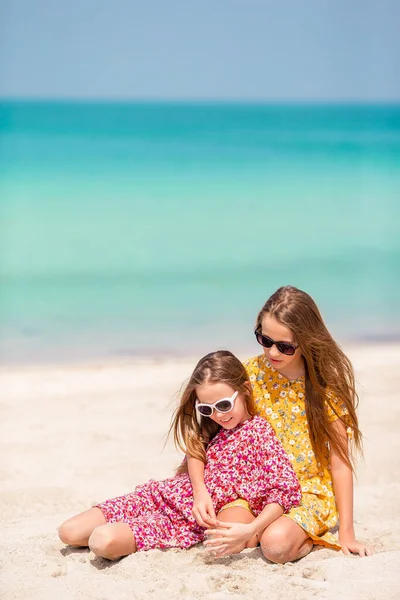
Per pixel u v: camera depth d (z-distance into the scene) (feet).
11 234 62.28
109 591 12.05
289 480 13.78
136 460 19.83
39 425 22.90
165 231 64.23
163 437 21.74
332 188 86.22
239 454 14.32
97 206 75.05
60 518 16.11
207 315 38.78
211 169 96.32
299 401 14.76
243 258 54.19
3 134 117.29
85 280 47.24
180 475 14.97
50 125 127.75
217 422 14.43
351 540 13.94
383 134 128.26
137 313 39.17
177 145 112.57
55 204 75.51
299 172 96.27
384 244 59.26
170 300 41.93
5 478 18.54
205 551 13.51
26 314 39.01
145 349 33.01
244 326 36.68
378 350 32.07
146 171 93.76
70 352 32.63
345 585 12.17
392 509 16.35
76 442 21.34
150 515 14.28
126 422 23.16
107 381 28.12
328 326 36.65
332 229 65.62
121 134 120.57
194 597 11.80
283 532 13.29
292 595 11.87
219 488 14.24
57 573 12.92
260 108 182.09
